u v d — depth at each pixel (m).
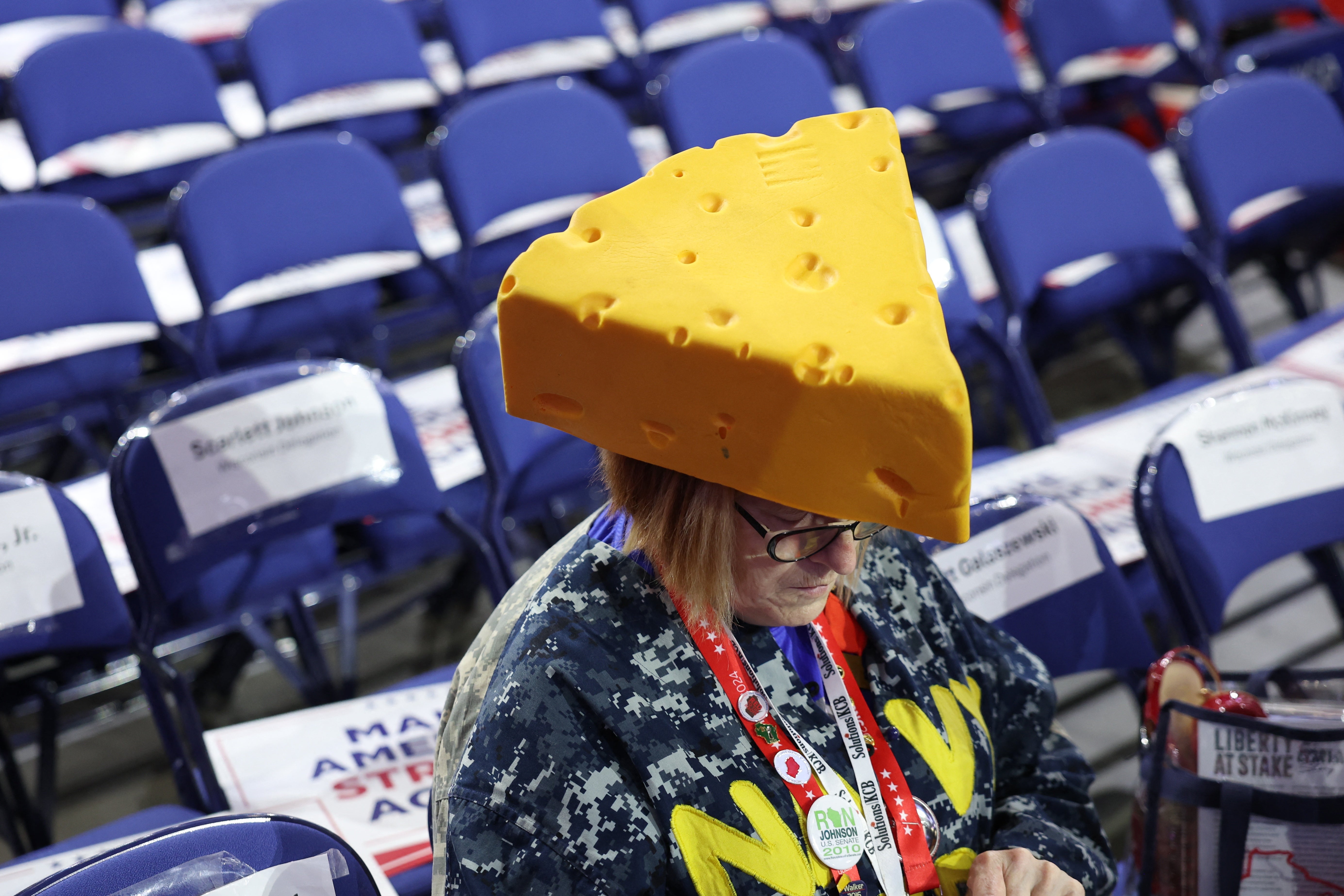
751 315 0.77
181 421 1.78
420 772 1.68
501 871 0.86
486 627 1.00
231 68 4.52
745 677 0.95
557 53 4.24
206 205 2.64
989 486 2.27
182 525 1.76
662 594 0.94
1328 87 4.10
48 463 3.25
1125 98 4.20
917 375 0.73
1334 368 2.59
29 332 2.47
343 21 3.68
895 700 1.03
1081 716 2.43
